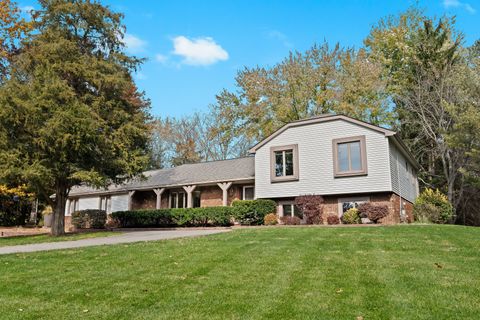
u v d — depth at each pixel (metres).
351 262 8.04
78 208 32.28
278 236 12.38
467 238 11.19
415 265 7.68
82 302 5.96
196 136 44.44
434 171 29.75
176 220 22.70
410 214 22.80
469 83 23.92
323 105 32.50
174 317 5.24
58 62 17.42
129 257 9.24
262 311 5.35
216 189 25.28
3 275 7.68
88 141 16.62
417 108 28.62
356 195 19.30
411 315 5.06
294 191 20.52
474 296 5.75
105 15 19.00
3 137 15.61
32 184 17.19
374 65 31.84
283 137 21.38
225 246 10.42
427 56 28.83
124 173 19.30
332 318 5.04
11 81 16.42
